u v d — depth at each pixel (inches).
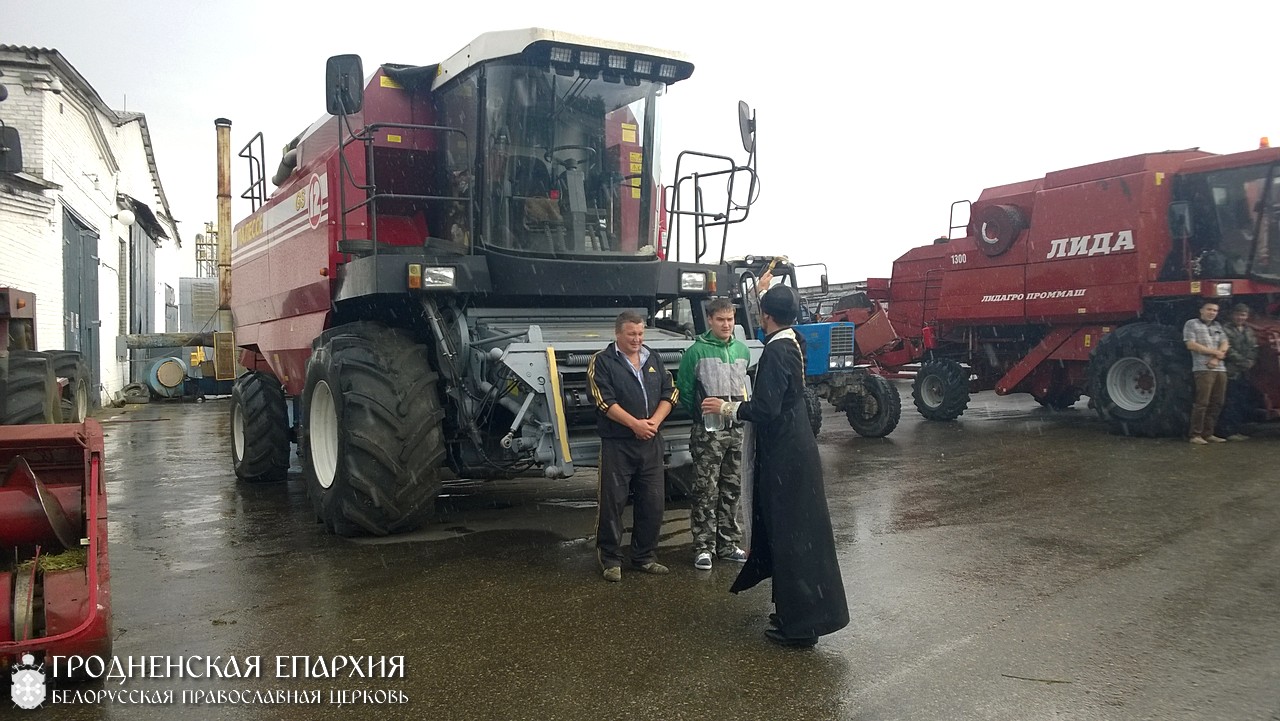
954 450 386.9
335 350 224.4
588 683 136.9
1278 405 402.0
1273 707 124.0
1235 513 243.8
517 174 240.8
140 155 966.4
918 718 122.7
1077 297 450.9
